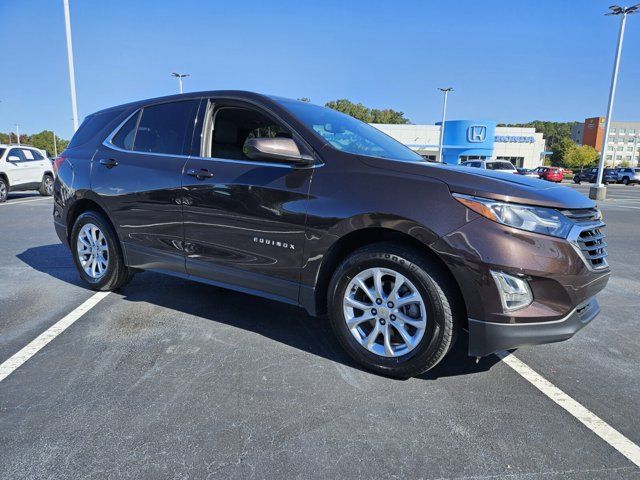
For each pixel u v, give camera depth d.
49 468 1.91
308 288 2.93
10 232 7.93
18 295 4.24
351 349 2.84
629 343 3.38
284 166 3.01
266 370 2.81
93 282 4.29
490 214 2.38
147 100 4.02
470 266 2.38
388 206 2.56
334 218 2.73
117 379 2.67
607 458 2.04
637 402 2.53
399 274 2.61
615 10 20.02
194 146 3.51
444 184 2.52
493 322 2.39
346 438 2.15
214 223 3.28
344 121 3.58
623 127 137.50
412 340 2.61
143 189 3.68
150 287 4.52
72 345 3.13
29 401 2.42
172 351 3.06
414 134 52.19
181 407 2.38
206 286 4.59
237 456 2.01
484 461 2.01
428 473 1.93
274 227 2.99
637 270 5.77
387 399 2.50
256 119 3.35
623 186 38.50
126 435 2.14
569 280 2.40
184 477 1.87
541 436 2.20
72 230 4.43
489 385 2.69
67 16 19.11
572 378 2.80
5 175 14.03
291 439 2.13
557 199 2.49
